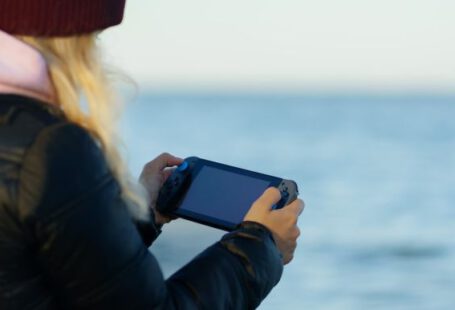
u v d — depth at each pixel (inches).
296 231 84.0
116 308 71.9
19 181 70.3
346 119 5669.3
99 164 72.1
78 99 73.4
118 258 71.6
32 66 71.7
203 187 93.4
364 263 832.9
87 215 70.6
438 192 1483.8
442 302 671.8
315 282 725.9
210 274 76.0
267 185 91.5
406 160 2220.7
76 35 72.5
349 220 1142.3
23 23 70.7
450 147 2701.8
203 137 3181.6
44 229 70.2
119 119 74.8
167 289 74.7
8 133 71.1
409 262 840.3
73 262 70.8
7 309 71.5
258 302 78.3
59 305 73.0
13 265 71.1
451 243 954.1
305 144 2864.2
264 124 4741.6
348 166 2038.6
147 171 97.5
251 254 78.3
